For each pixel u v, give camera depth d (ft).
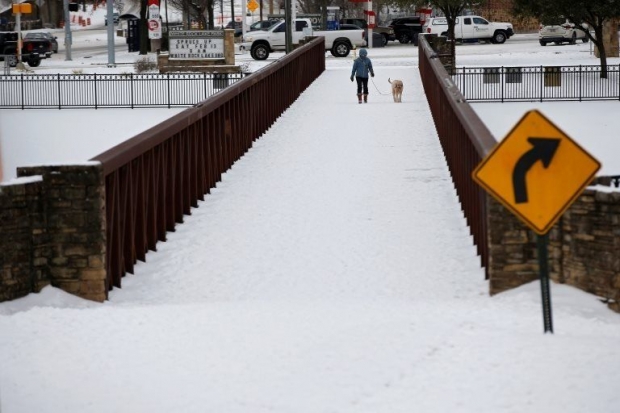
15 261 79.25
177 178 110.73
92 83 296.51
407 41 482.28
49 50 417.49
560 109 240.73
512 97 256.73
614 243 74.84
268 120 178.81
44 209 80.74
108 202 85.35
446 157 139.44
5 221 78.69
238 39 508.94
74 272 81.15
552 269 78.43
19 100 283.59
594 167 60.18
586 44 428.97
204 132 125.18
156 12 381.81
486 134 90.53
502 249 79.20
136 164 93.97
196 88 283.18
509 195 60.54
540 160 60.34
